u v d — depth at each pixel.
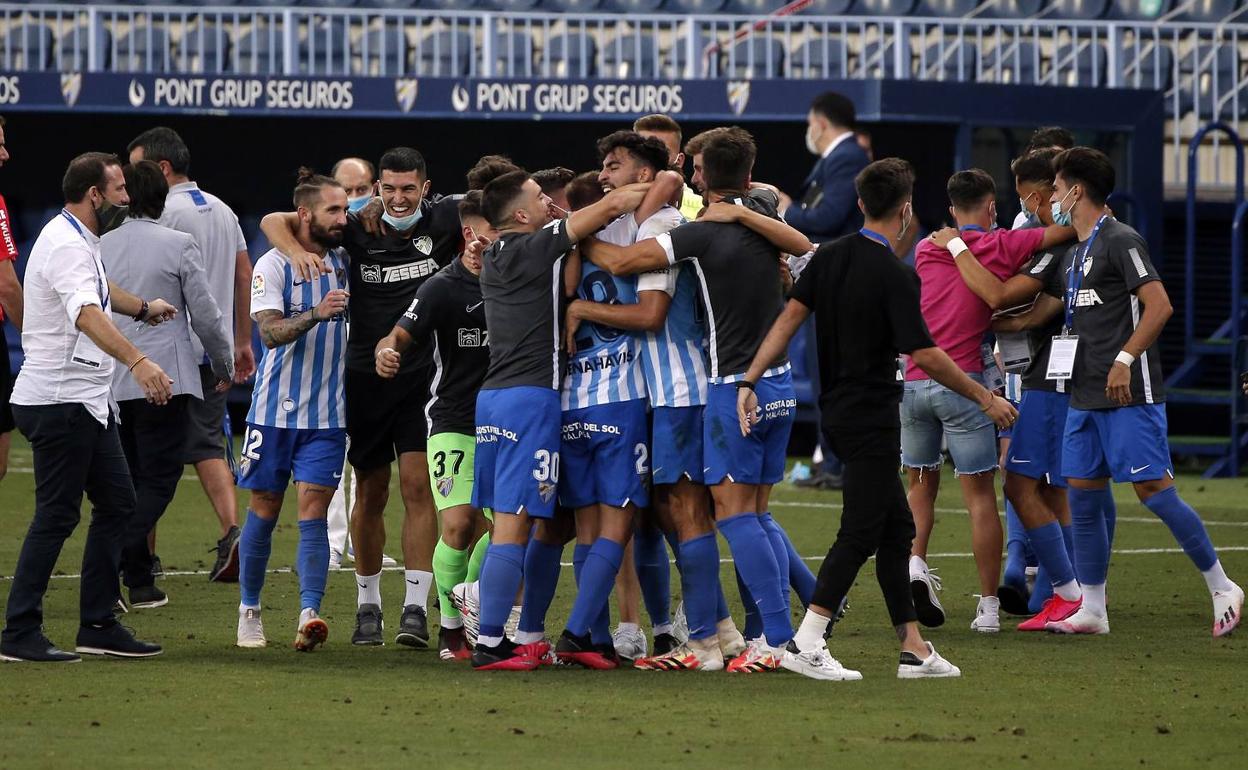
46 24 67.69
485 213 23.14
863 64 61.66
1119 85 61.84
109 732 18.55
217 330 29.03
